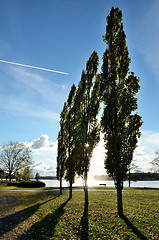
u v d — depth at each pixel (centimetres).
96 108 1645
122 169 1116
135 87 1186
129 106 1163
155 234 787
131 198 1922
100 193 2469
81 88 1875
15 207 1527
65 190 3055
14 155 5116
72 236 813
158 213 1166
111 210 1299
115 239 758
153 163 3925
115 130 1177
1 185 3959
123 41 1314
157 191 2714
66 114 2606
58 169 2541
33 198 2070
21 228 947
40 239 787
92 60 1781
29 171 5128
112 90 1243
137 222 968
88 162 1597
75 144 1958
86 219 1070
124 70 1268
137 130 1160
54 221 1050
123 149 1142
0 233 877
